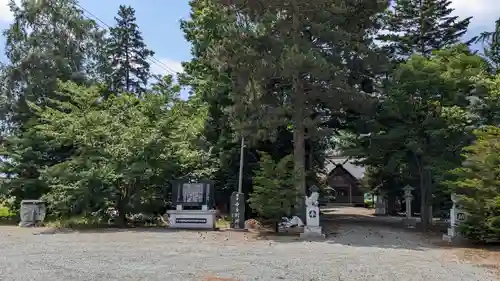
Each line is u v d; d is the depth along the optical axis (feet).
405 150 63.93
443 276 28.50
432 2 115.75
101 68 94.53
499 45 63.62
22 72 80.89
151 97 66.59
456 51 68.44
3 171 67.77
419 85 60.90
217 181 78.79
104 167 56.90
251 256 34.81
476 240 46.73
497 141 43.65
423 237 52.06
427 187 64.64
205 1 70.18
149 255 34.30
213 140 77.56
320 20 57.82
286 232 53.21
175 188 58.90
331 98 56.54
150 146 58.13
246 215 71.46
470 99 58.85
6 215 74.54
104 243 41.14
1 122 81.15
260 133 56.24
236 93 58.75
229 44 55.88
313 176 76.43
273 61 54.54
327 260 33.58
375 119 64.69
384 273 29.04
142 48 154.71
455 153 60.44
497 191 42.65
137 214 62.85
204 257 33.86
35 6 84.84
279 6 57.88
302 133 58.18
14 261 30.83
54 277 25.63
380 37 111.86
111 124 60.34
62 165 58.34
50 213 63.16
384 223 70.28
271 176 54.44
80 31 88.89
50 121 63.87
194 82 86.89
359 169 162.09
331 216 90.63
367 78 65.21
